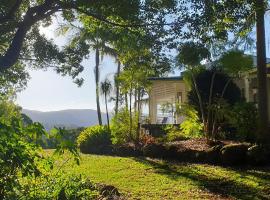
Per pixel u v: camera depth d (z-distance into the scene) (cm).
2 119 425
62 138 453
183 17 1195
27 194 445
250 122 1545
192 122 1773
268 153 1362
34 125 437
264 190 1119
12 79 1700
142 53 1466
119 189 1146
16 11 1230
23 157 413
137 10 1162
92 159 1641
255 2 1193
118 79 1916
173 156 1565
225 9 1171
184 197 1074
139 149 1720
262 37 1511
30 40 1559
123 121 1914
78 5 1156
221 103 1619
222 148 1423
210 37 1260
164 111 2020
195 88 1741
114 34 1379
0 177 420
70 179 501
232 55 1536
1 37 1305
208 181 1227
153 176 1309
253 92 2062
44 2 1198
